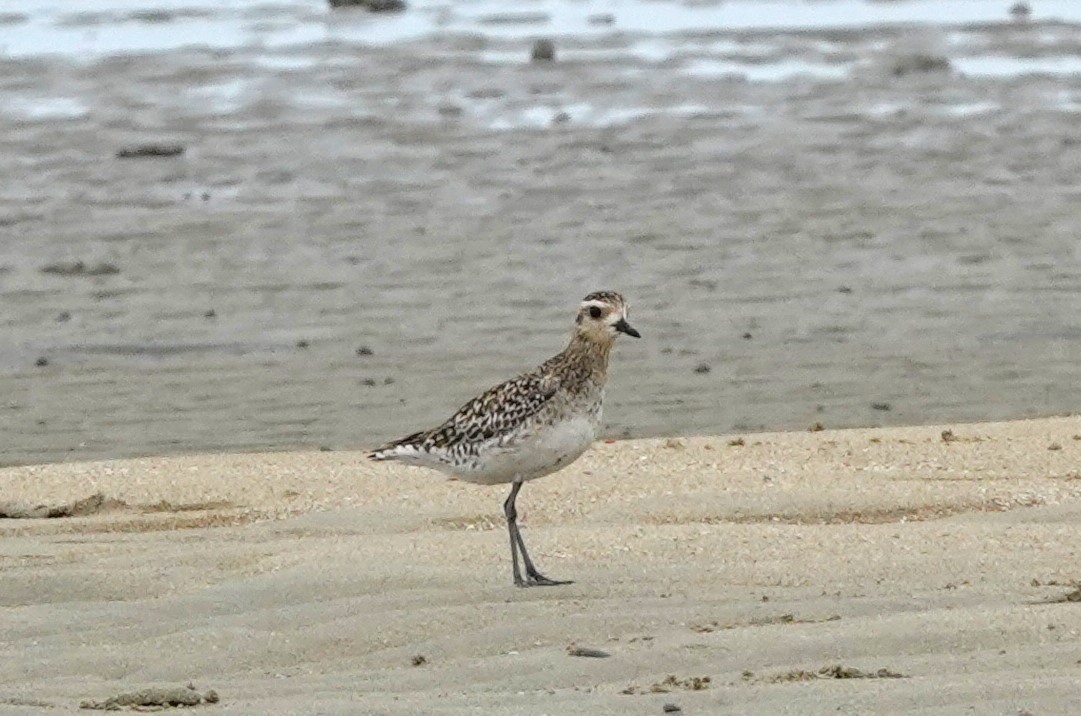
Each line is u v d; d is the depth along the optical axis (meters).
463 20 43.41
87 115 32.28
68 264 23.38
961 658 9.76
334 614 11.08
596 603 11.14
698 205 26.09
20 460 16.62
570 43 39.56
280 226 25.20
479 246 24.06
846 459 15.09
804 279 22.42
